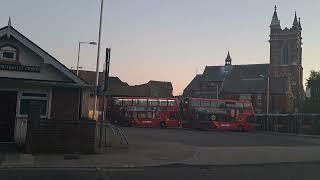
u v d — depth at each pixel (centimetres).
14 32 2219
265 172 1675
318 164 1992
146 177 1483
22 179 1352
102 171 1611
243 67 13025
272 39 12238
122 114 5525
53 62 2266
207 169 1750
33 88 2281
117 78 9775
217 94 12094
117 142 2678
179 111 5606
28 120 2056
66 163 1775
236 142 3347
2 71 2234
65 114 2305
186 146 2744
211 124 5456
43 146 2062
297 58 12050
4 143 2186
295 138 4278
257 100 11400
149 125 5506
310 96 9256
